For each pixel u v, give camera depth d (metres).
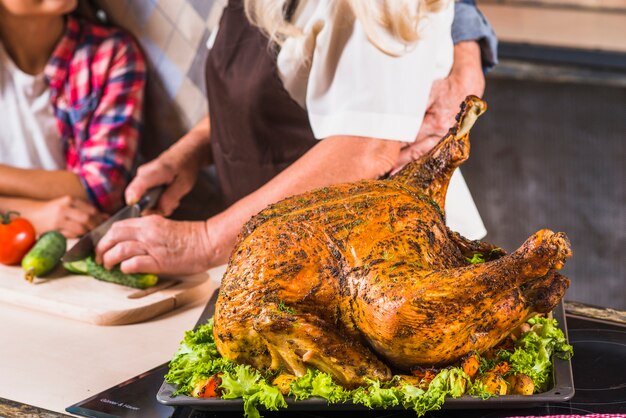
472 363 1.29
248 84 1.88
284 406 1.28
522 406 1.28
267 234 1.32
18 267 1.87
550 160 3.41
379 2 1.60
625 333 1.55
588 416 1.29
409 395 1.26
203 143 2.13
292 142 1.93
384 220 1.32
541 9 3.93
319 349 1.28
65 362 1.53
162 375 1.46
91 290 1.75
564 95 3.32
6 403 1.40
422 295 1.24
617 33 3.46
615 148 3.31
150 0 2.46
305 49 1.73
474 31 1.99
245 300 1.29
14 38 2.39
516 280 1.25
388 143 1.71
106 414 1.35
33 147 2.50
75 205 2.22
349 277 1.29
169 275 1.81
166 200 2.07
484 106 1.41
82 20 2.46
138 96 2.44
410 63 1.67
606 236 3.40
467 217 2.12
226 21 1.93
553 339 1.39
